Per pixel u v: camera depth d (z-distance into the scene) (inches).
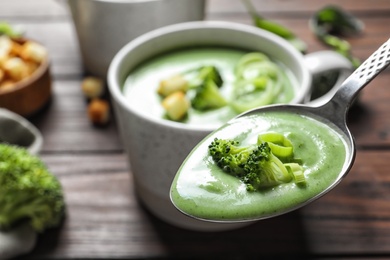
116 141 20.8
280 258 17.8
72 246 18.1
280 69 18.7
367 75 14.9
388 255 17.9
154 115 17.6
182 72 18.8
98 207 19.0
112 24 20.9
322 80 20.1
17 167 18.1
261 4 25.7
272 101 17.7
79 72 23.0
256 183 14.1
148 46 19.0
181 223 18.3
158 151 16.8
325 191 14.2
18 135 20.0
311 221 18.6
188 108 17.7
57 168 20.0
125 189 19.4
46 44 24.0
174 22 21.0
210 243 18.1
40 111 21.7
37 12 25.5
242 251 17.9
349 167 14.3
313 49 23.6
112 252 18.0
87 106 21.9
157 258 17.9
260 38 19.1
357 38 24.1
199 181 14.2
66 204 19.0
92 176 19.8
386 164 20.0
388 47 14.9
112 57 21.6
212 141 14.7
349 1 25.7
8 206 17.9
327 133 15.0
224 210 13.9
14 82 21.3
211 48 19.5
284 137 14.6
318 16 24.2
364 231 18.4
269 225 18.5
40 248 18.1
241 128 15.1
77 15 21.4
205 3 21.8
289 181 14.2
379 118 21.3
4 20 25.0
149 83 18.5
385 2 25.6
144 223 18.6
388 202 19.0
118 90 17.3
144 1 20.4
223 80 18.6
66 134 21.0
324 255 17.9
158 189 17.6
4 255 17.5
